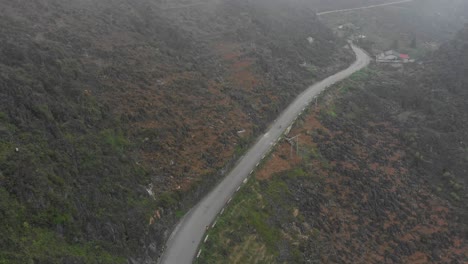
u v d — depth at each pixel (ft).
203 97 180.65
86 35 186.80
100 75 159.43
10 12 177.99
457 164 197.06
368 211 153.69
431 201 172.35
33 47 149.38
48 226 85.30
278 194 141.38
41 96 119.65
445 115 229.66
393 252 140.56
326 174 163.63
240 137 162.40
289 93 219.00
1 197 80.74
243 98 192.75
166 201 117.80
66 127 117.19
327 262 124.98
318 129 192.03
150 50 201.77
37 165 93.97
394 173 181.88
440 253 146.30
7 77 117.19
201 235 113.70
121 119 139.74
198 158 141.28
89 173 107.65
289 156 163.43
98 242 92.48
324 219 141.79
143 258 100.53
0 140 92.99
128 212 106.11
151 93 165.17
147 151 134.21
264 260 115.03
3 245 73.20
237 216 123.75
